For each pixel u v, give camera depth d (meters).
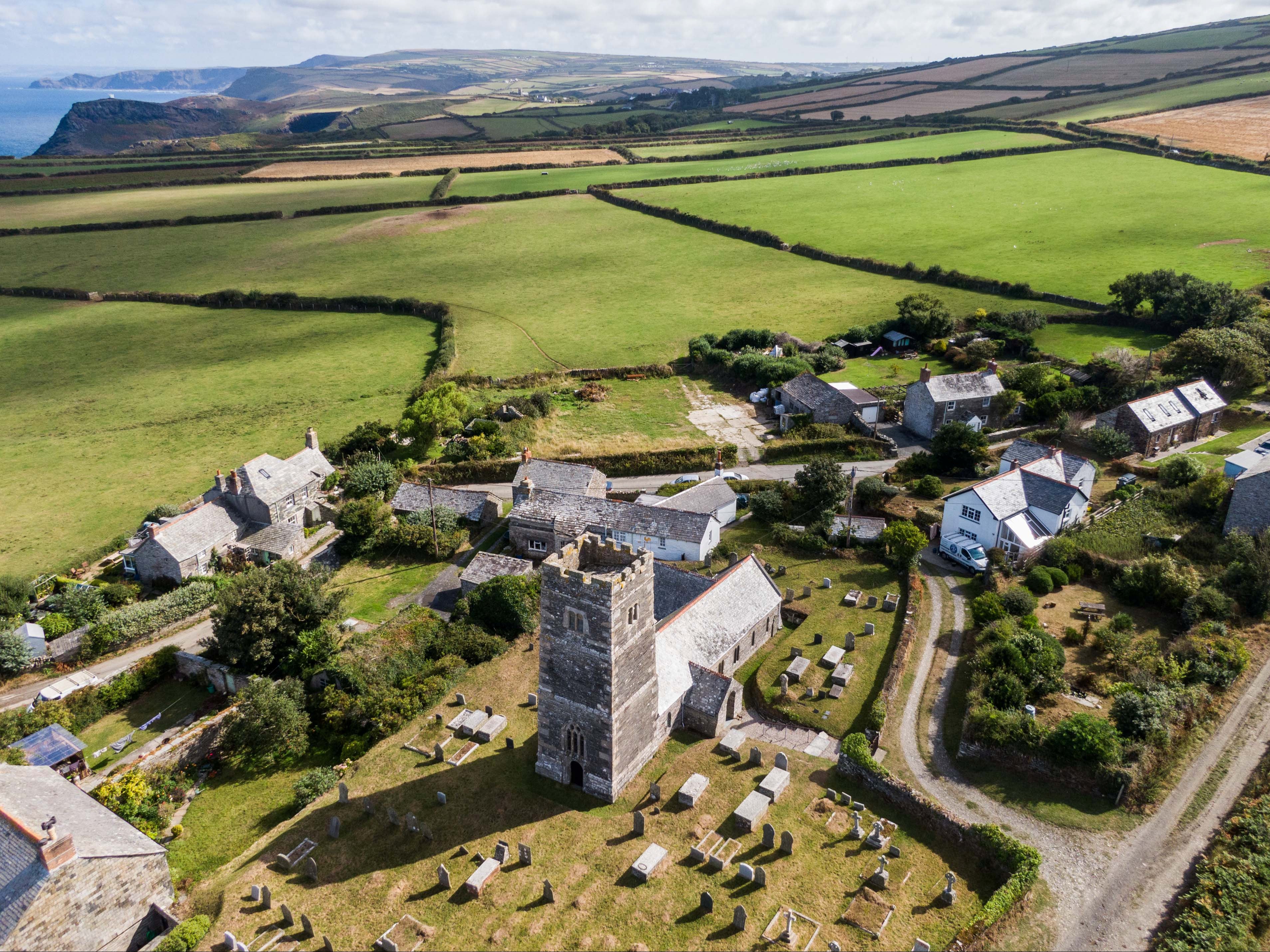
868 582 84.81
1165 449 108.25
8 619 86.44
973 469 106.25
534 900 50.28
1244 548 76.12
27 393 153.12
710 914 48.47
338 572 96.38
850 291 180.75
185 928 49.38
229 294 197.00
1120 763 55.56
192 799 65.56
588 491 103.19
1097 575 80.62
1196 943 44.19
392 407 140.75
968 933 45.31
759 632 75.25
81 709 73.38
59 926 47.75
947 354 148.12
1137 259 175.00
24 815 50.56
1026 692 62.84
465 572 89.06
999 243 194.50
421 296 193.62
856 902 48.75
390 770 62.75
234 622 76.62
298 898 51.81
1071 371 131.25
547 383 146.50
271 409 142.12
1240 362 119.06
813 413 124.94
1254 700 62.69
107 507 112.62
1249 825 50.41
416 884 52.19
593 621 53.75
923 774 58.75
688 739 64.38
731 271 199.75
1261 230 183.12
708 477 111.81
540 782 60.59
